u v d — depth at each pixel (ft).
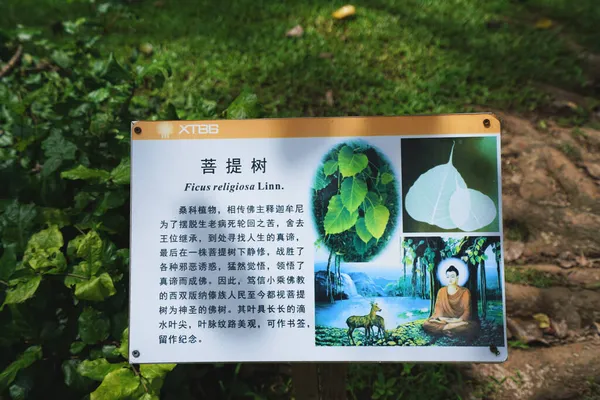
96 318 6.82
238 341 6.04
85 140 7.99
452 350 5.94
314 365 6.67
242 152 6.15
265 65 13.67
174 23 15.12
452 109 12.68
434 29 15.02
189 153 6.17
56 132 7.88
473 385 9.00
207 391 8.63
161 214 6.14
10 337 6.82
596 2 16.10
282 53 13.96
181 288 6.09
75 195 7.77
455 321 5.96
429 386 8.82
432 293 5.99
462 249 6.02
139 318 6.08
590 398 8.71
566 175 11.78
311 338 6.00
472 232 6.02
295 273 6.06
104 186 7.37
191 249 6.11
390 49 14.25
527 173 11.90
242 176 6.14
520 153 12.18
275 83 13.38
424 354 5.95
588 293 10.16
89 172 7.11
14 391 6.64
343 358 5.97
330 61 13.85
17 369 6.42
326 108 12.73
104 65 8.79
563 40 14.84
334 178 6.10
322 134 6.15
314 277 6.04
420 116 6.10
